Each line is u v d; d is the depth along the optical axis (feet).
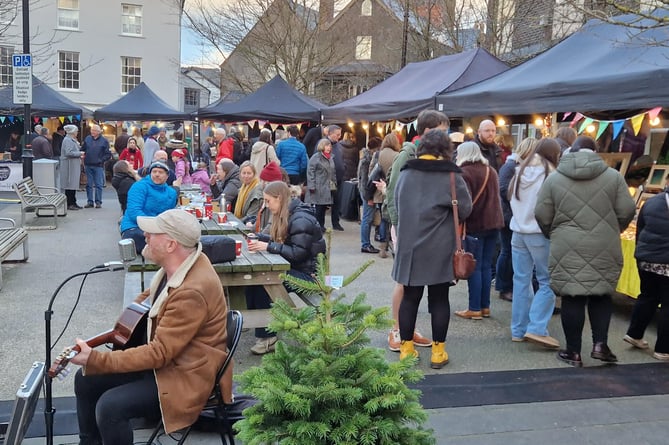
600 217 13.53
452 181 13.17
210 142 62.85
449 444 10.51
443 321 13.89
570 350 14.40
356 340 7.52
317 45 76.38
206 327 8.61
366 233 28.02
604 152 27.22
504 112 22.50
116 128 70.74
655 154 24.70
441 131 13.51
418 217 13.17
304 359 7.43
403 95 32.01
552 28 49.83
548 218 14.01
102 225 34.60
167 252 8.66
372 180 26.99
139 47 89.35
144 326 9.21
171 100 92.12
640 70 17.58
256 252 15.37
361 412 6.98
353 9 85.30
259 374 7.41
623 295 21.03
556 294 14.46
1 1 45.83
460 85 28.45
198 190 32.78
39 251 26.81
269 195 15.03
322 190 32.04
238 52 78.59
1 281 20.38
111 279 22.04
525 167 15.14
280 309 8.18
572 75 20.15
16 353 14.51
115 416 8.52
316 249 15.11
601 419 11.54
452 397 12.44
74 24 85.66
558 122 29.86
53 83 84.99
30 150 37.88
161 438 10.50
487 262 17.67
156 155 27.35
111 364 8.08
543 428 11.15
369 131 45.50
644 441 10.73
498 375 13.66
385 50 85.30
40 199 33.58
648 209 14.30
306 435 6.73
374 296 20.51
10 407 11.61
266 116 41.39
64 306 18.52
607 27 22.79
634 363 14.56
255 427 7.10
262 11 73.51
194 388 8.45
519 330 15.93
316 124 46.68
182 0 77.20
